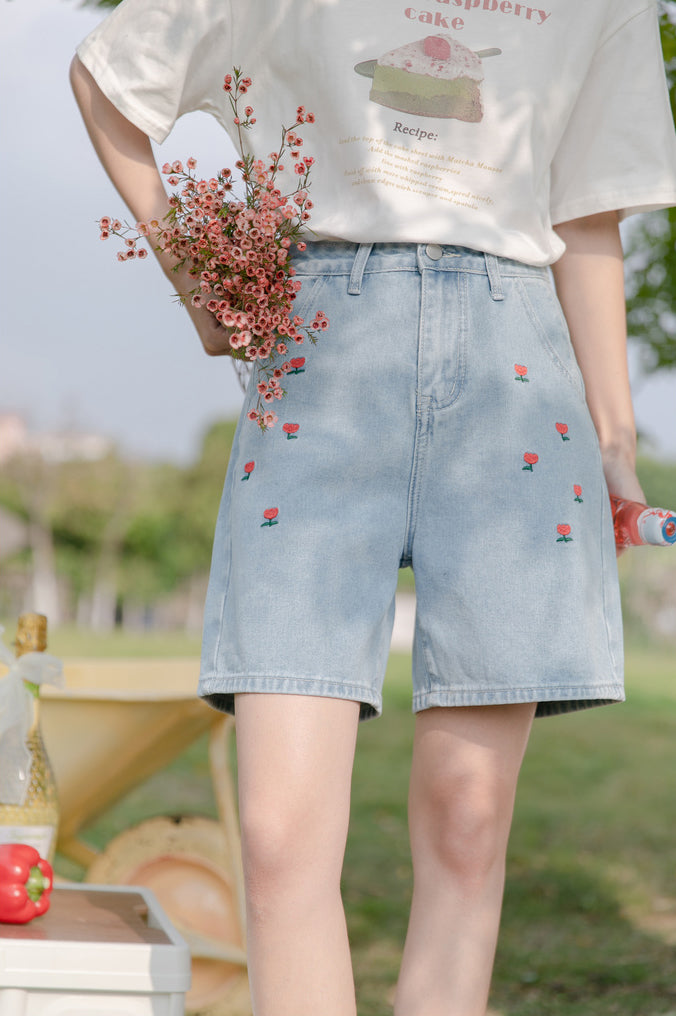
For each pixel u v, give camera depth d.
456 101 1.45
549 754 6.70
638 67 1.64
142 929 1.58
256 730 1.30
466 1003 1.45
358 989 2.76
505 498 1.40
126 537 34.38
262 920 1.27
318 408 1.38
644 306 3.09
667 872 3.87
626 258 3.05
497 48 1.48
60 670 1.83
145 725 2.23
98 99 1.53
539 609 1.40
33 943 1.43
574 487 1.45
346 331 1.39
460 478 1.40
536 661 1.39
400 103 1.44
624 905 3.49
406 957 1.49
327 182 1.45
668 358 3.13
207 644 1.39
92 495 34.06
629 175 1.64
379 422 1.37
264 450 1.39
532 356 1.45
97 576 34.12
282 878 1.27
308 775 1.28
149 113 1.50
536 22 1.51
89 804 2.36
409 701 10.09
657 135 1.64
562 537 1.42
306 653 1.31
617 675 1.47
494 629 1.39
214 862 2.36
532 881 3.74
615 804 5.09
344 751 1.33
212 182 1.33
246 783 1.30
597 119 1.64
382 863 3.99
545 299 1.49
